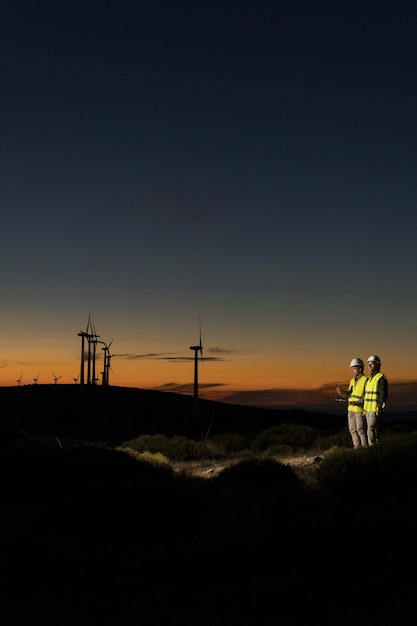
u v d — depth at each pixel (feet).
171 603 27.27
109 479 45.42
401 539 33.12
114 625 25.12
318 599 27.09
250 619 25.54
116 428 164.25
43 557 32.50
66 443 68.18
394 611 25.90
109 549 34.78
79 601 27.48
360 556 31.32
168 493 43.60
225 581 29.40
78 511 40.52
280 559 31.50
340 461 56.95
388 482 48.73
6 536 35.45
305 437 106.83
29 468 51.01
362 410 73.00
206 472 76.69
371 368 71.31
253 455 95.35
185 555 32.58
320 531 34.55
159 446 95.25
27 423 174.91
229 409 279.08
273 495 44.37
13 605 27.14
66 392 274.36
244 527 36.68
